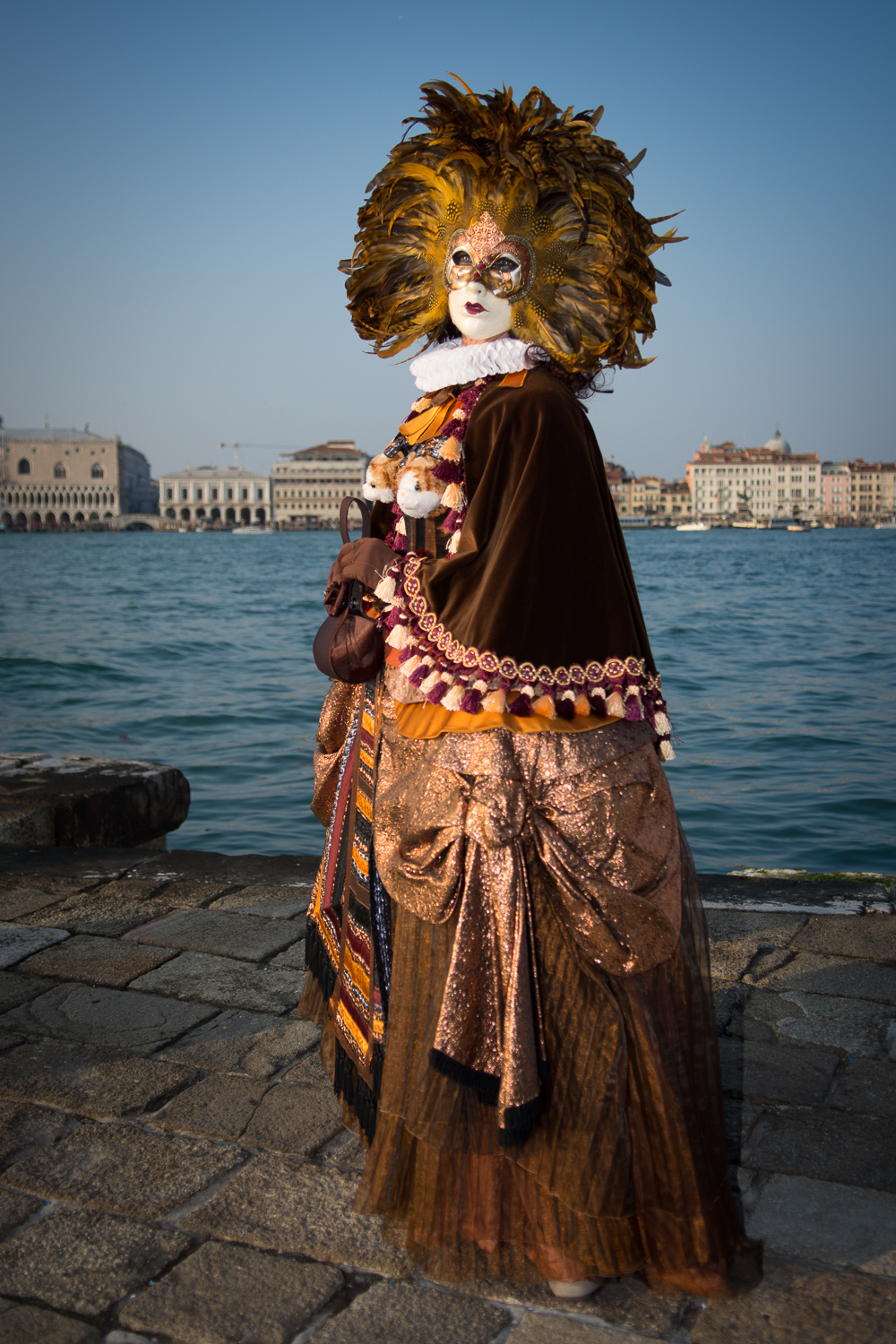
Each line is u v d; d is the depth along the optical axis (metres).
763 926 3.09
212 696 14.97
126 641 22.28
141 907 3.43
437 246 1.88
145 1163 2.00
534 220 1.76
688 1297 1.62
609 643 1.59
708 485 177.38
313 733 12.26
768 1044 2.44
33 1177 1.96
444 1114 1.59
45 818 4.32
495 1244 1.63
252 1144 2.06
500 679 1.55
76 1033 2.55
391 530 1.90
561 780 1.57
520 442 1.62
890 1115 2.14
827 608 30.17
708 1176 1.60
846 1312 1.59
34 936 3.17
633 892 1.57
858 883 3.46
